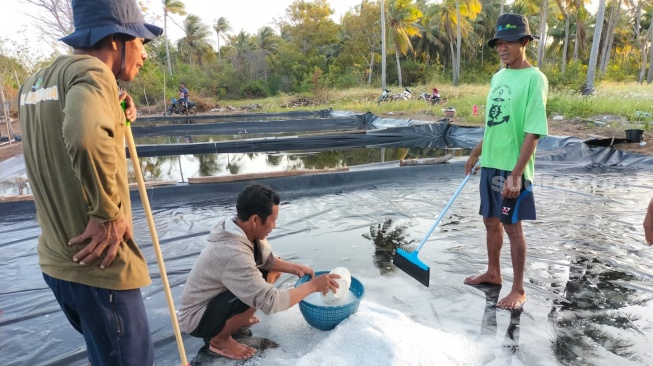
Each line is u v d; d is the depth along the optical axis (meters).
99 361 1.56
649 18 39.06
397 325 2.31
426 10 32.75
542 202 5.08
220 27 47.19
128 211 1.56
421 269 2.69
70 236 1.43
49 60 13.05
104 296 1.48
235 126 14.43
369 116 15.22
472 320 2.58
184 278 3.26
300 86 32.31
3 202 4.95
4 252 3.86
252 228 2.16
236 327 2.28
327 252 3.72
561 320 2.57
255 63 36.88
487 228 2.93
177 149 9.65
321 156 9.25
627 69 41.75
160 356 2.32
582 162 7.44
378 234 4.14
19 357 2.34
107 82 1.37
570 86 17.70
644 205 4.86
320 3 38.16
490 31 37.78
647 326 2.49
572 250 3.62
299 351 2.30
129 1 1.52
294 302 2.18
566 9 28.09
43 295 3.04
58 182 1.39
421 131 11.42
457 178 6.43
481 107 13.81
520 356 2.22
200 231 4.32
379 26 32.28
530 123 2.45
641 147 7.84
